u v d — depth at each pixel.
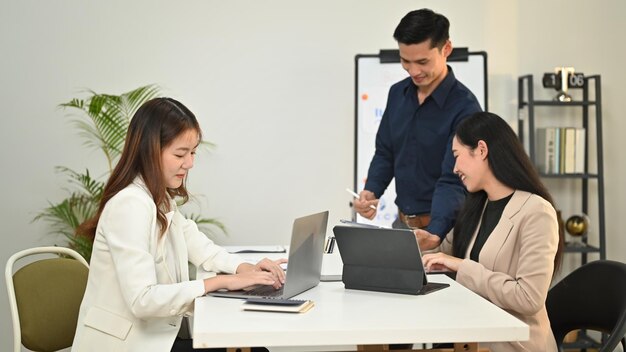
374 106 4.62
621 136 4.83
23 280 2.67
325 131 4.70
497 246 2.56
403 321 1.95
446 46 3.52
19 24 4.51
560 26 4.75
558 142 4.62
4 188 4.54
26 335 2.62
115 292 2.29
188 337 2.70
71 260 2.79
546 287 2.42
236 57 4.64
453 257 2.64
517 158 2.61
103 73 4.57
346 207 4.73
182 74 4.62
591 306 2.58
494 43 4.72
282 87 4.67
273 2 4.64
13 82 4.52
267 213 4.70
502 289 2.44
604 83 4.79
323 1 4.65
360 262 2.38
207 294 2.28
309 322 1.94
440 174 3.64
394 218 4.54
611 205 4.86
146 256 2.24
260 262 2.54
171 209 2.49
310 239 2.32
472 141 2.63
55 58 4.54
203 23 4.61
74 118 4.55
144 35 4.58
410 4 4.68
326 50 4.67
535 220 2.49
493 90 4.74
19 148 4.54
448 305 2.16
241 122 4.66
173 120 2.35
